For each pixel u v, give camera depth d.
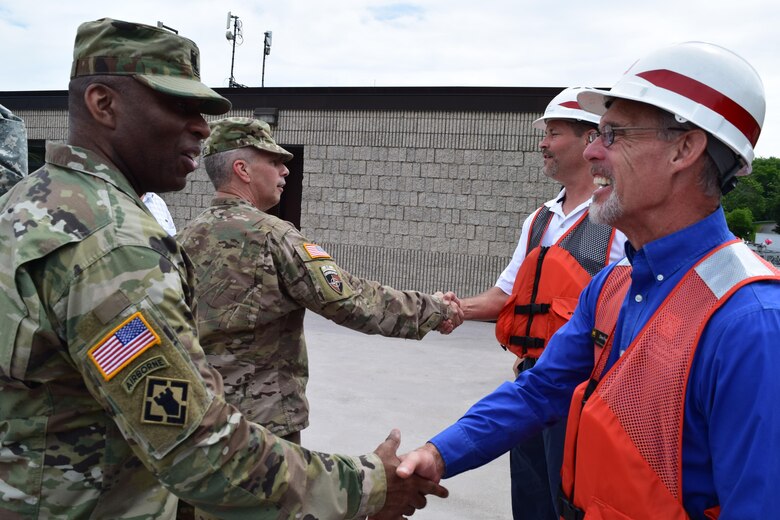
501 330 2.60
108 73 1.31
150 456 1.20
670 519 1.21
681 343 1.23
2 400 1.22
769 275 1.20
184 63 1.38
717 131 1.29
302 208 10.73
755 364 1.12
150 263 1.22
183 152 1.42
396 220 10.28
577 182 2.56
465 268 9.98
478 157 9.84
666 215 1.37
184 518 2.15
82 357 1.18
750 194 56.16
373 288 2.48
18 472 1.22
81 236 1.19
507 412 1.76
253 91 10.81
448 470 1.71
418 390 5.32
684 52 1.35
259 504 1.30
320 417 4.54
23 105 12.05
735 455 1.12
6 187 2.77
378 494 1.50
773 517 1.07
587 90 1.55
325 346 6.95
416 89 10.01
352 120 10.40
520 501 2.53
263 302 2.20
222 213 2.32
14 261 1.17
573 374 1.75
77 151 1.29
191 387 1.22
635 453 1.25
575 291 2.37
